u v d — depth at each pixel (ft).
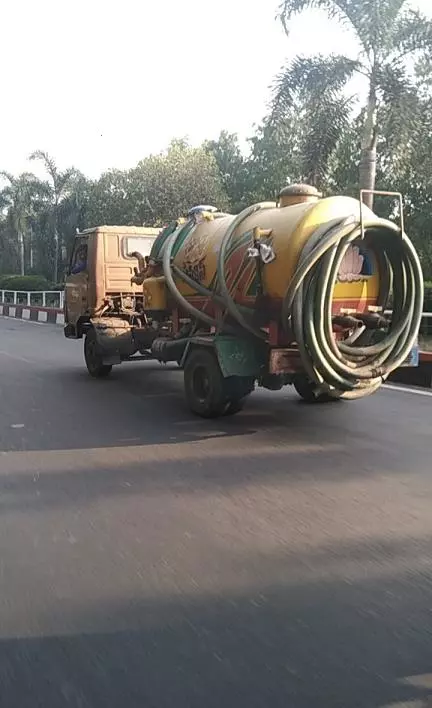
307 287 24.32
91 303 41.83
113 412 30.73
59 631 11.98
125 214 120.67
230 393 28.30
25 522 17.25
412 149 53.36
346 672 10.62
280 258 25.31
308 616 12.40
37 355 54.34
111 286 41.78
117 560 14.92
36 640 11.69
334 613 12.50
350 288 26.21
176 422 28.53
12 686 10.39
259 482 20.31
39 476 21.07
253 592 13.37
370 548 15.46
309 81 54.03
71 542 15.94
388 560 14.82
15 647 11.48
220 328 28.99
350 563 14.67
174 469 21.74
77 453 23.72
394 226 25.75
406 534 16.26
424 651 11.21
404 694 10.07
